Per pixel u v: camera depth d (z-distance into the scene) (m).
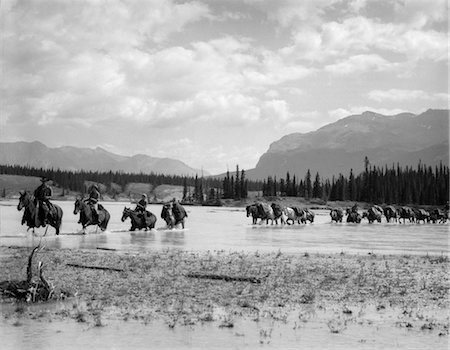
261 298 14.75
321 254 26.92
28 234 38.03
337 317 12.59
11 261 21.66
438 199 177.12
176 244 31.69
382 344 10.31
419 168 193.12
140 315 12.58
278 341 10.46
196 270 20.02
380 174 192.00
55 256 23.86
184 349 9.85
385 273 20.25
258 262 22.97
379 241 38.19
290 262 23.19
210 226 56.84
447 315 12.98
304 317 12.56
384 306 13.91
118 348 9.89
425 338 10.78
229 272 19.59
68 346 9.99
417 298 15.15
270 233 45.31
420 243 36.94
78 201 38.97
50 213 35.81
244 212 128.12
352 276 19.20
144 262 22.22
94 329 11.27
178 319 12.23
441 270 21.42
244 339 10.59
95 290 15.62
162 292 15.45
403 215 85.69
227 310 13.22
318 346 10.15
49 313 12.72
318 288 16.53
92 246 29.39
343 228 58.50
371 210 80.19
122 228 48.59
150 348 9.89
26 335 10.76
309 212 69.81
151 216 45.19
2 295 14.66
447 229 61.62
